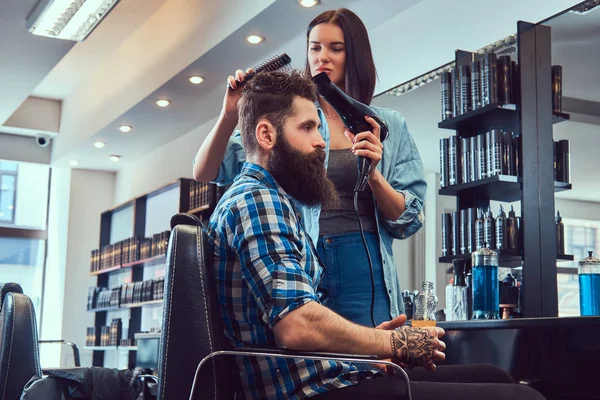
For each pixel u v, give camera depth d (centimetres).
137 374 305
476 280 281
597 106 324
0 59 620
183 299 142
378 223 200
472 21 406
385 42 474
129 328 752
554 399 212
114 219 874
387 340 141
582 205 318
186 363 139
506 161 339
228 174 213
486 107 345
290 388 142
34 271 937
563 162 329
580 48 336
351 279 192
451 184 365
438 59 428
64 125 858
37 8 525
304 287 136
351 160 199
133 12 642
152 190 742
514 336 227
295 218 147
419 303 260
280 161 153
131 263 748
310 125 155
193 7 570
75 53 735
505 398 138
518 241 333
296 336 133
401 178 212
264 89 156
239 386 148
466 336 248
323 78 188
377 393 139
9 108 743
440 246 375
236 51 536
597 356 199
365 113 191
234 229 144
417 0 446
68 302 887
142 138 773
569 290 312
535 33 352
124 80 693
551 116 338
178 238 146
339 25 207
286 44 521
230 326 147
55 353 885
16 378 243
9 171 941
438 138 404
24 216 941
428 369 146
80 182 916
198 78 591
